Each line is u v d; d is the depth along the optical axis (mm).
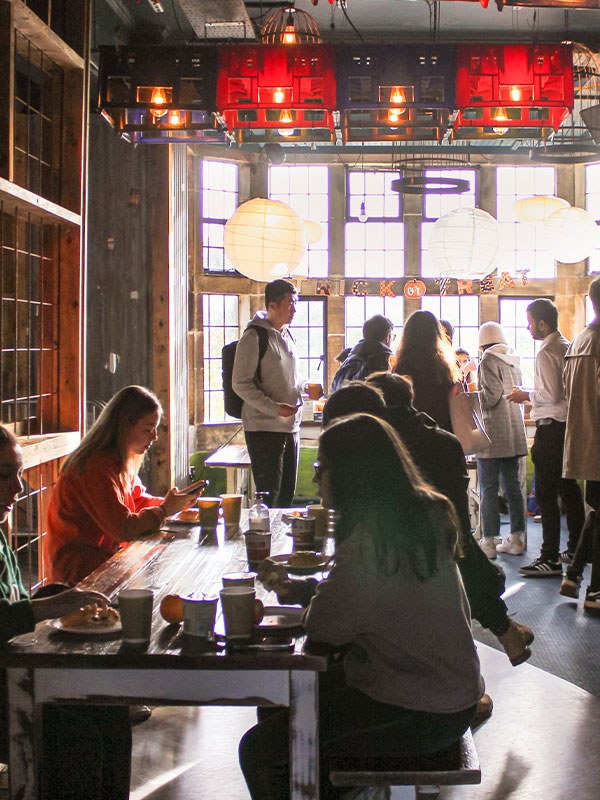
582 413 5086
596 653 4367
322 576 2656
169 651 2037
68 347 4641
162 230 8109
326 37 8195
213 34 7078
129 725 2539
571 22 7805
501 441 6461
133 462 3736
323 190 10406
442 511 2078
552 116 5824
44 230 4613
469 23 7914
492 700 3762
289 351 5367
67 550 3438
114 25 7297
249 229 6293
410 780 2092
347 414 2400
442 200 10453
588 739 3361
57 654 2020
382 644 2064
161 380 8164
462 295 10508
